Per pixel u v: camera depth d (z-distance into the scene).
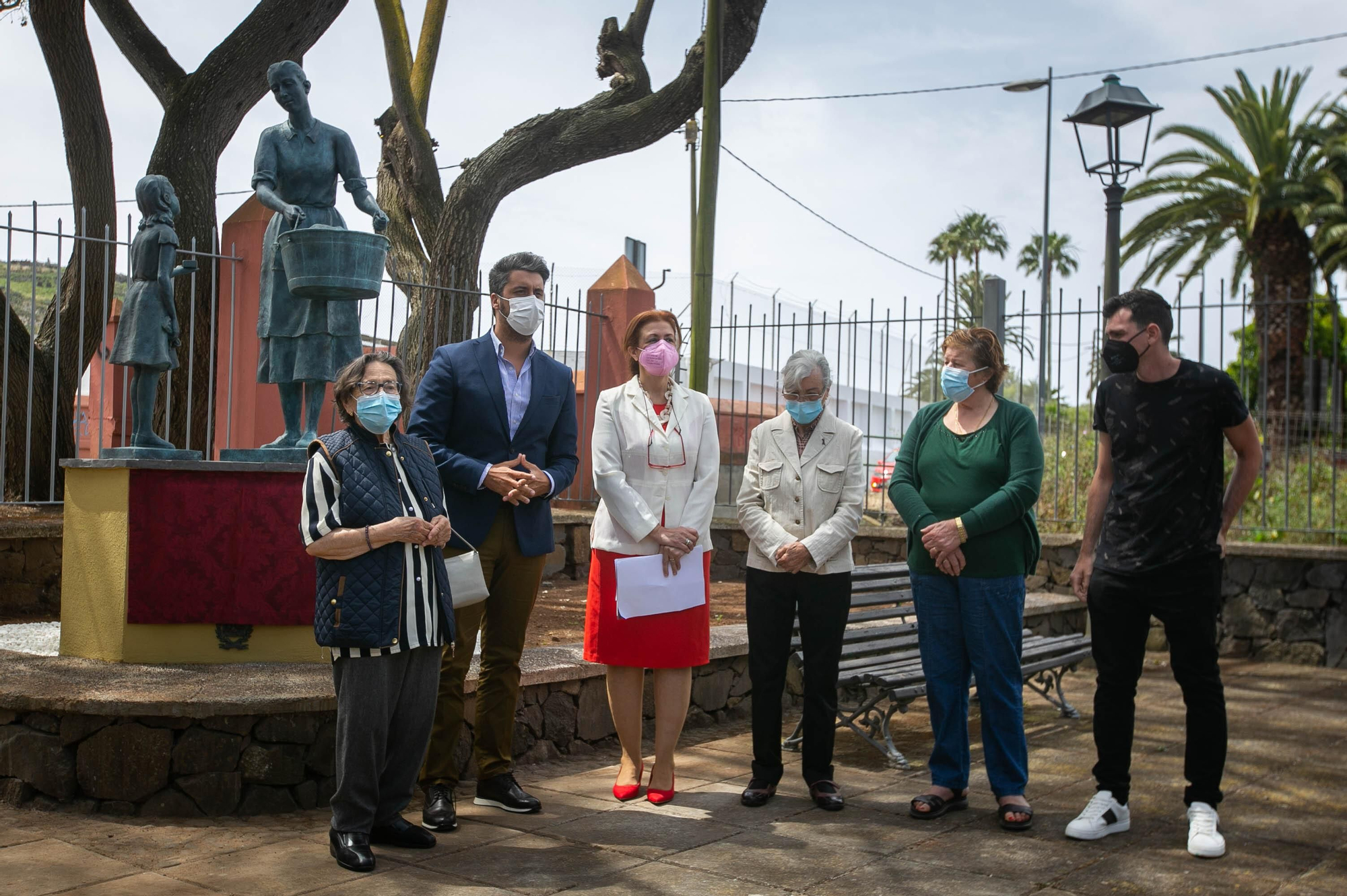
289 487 4.63
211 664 4.57
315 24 9.54
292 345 5.32
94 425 11.09
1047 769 5.01
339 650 3.43
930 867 3.59
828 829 3.99
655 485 4.23
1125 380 4.01
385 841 3.64
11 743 3.99
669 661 4.21
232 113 9.54
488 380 4.08
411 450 3.65
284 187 5.41
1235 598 8.40
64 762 3.92
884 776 4.84
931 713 4.29
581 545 9.46
